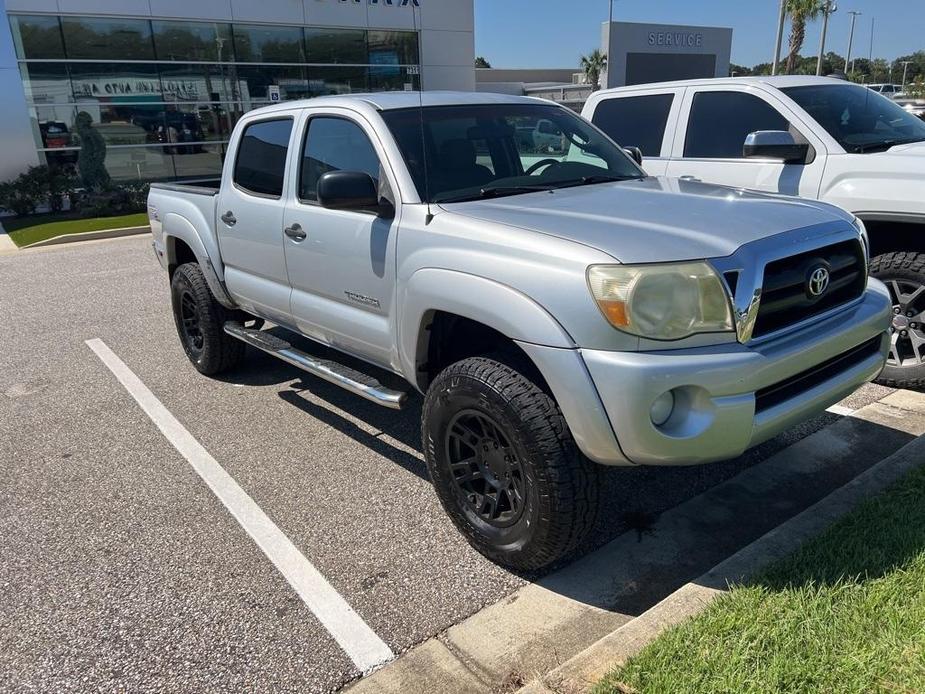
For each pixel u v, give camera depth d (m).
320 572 3.27
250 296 4.93
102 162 19.41
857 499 3.34
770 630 2.52
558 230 2.93
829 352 2.98
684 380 2.59
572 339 2.68
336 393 5.45
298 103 4.46
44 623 3.00
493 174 3.89
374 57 23.16
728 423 2.67
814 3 36.19
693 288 2.64
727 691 2.27
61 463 4.47
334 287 4.01
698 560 3.26
